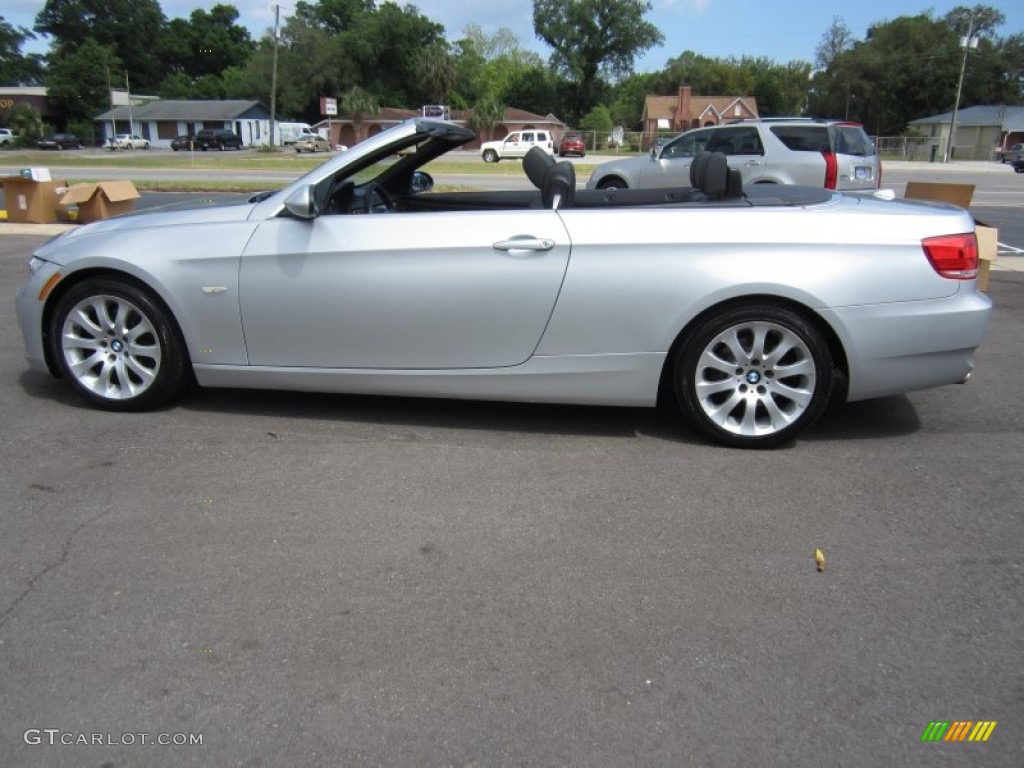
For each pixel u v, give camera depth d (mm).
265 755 2182
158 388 4516
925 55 73312
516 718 2312
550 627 2715
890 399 4961
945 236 3957
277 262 4230
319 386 4406
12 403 4719
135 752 2188
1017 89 73562
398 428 4422
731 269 3932
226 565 3068
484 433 4367
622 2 80000
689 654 2584
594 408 4770
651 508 3533
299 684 2445
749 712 2334
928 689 2428
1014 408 4793
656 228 4000
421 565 3080
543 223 4074
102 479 3760
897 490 3711
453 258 4098
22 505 3500
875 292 3912
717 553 3174
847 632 2695
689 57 95688
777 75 91562
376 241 4152
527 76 84250
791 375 4035
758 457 4074
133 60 104250
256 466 3920
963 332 3988
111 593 2885
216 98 95125
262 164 35062
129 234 4441
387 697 2393
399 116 72375
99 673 2486
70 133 74375
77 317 4488
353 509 3508
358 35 84062
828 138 11625
